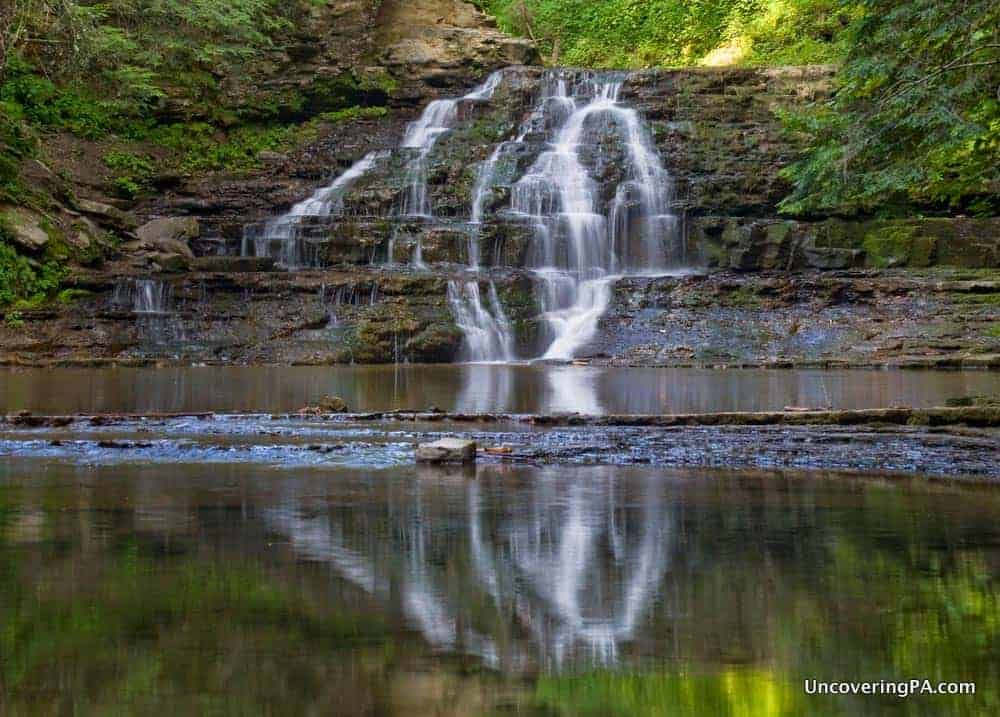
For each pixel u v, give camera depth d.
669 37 45.97
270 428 11.05
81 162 32.47
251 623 3.38
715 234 30.58
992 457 8.49
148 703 2.63
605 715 2.56
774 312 25.50
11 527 5.21
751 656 3.05
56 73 33.69
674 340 24.75
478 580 4.05
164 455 8.73
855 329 24.05
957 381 17.58
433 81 38.53
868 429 10.60
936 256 28.47
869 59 13.41
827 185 14.24
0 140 27.89
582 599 3.73
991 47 12.67
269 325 24.44
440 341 24.20
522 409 13.60
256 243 29.20
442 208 31.91
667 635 3.27
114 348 23.27
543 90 37.16
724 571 4.23
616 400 14.72
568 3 47.81
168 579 4.01
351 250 28.64
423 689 2.75
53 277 25.42
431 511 5.80
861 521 5.46
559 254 29.88
